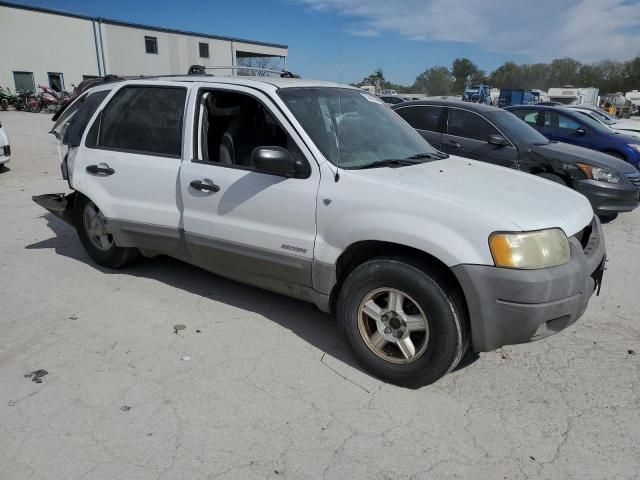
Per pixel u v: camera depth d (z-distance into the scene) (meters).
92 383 3.17
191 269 5.01
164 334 3.78
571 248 3.02
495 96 45.41
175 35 39.19
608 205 6.70
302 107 3.65
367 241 3.16
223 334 3.78
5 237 6.05
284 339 3.72
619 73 83.56
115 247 4.77
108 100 4.57
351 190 3.22
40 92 29.45
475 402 3.03
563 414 2.94
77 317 4.02
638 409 2.98
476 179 3.49
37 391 3.08
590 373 3.34
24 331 3.81
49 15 32.94
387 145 3.92
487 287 2.81
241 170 3.69
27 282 4.70
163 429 2.77
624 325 4.02
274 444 2.67
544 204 3.18
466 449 2.66
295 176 3.44
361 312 3.24
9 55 31.59
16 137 15.71
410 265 3.01
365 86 5.00
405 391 3.14
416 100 7.98
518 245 2.79
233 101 4.05
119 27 36.19
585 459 2.59
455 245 2.86
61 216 5.14
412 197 3.04
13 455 2.57
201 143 3.99
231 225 3.73
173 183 4.05
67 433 2.73
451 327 2.94
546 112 10.30
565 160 6.74
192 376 3.25
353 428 2.80
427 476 2.48
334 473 2.49
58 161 11.44
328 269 3.33
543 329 2.91
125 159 4.35
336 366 3.39
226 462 2.55
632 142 9.38
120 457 2.57
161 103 4.21
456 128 7.46
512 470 2.52
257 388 3.14
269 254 3.58
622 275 5.14
